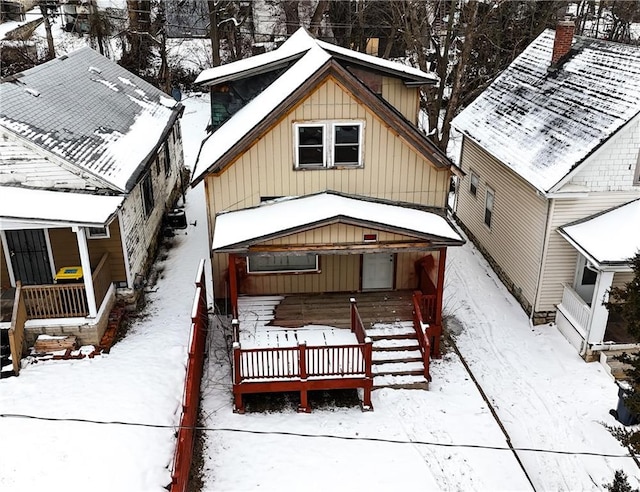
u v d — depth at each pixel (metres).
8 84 16.08
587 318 14.91
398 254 15.88
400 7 31.64
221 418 12.91
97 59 23.56
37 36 39.84
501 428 12.75
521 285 17.44
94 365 13.95
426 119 34.72
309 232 13.37
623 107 14.63
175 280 18.47
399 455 12.02
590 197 15.26
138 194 17.61
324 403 13.47
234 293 13.83
